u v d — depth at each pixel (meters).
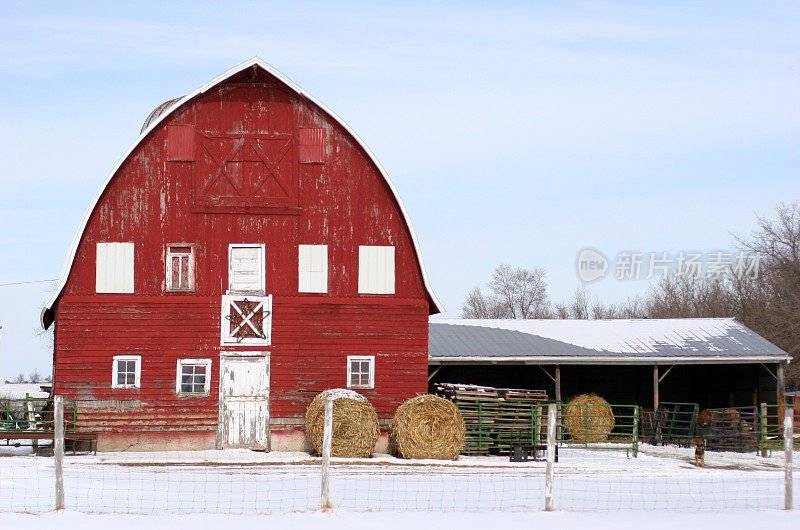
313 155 28.55
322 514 14.66
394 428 26.86
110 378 27.17
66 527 13.35
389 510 15.47
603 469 24.80
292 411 27.72
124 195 27.84
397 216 28.73
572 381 39.50
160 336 27.47
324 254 28.36
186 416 27.33
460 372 38.66
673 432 34.41
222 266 27.94
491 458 27.92
